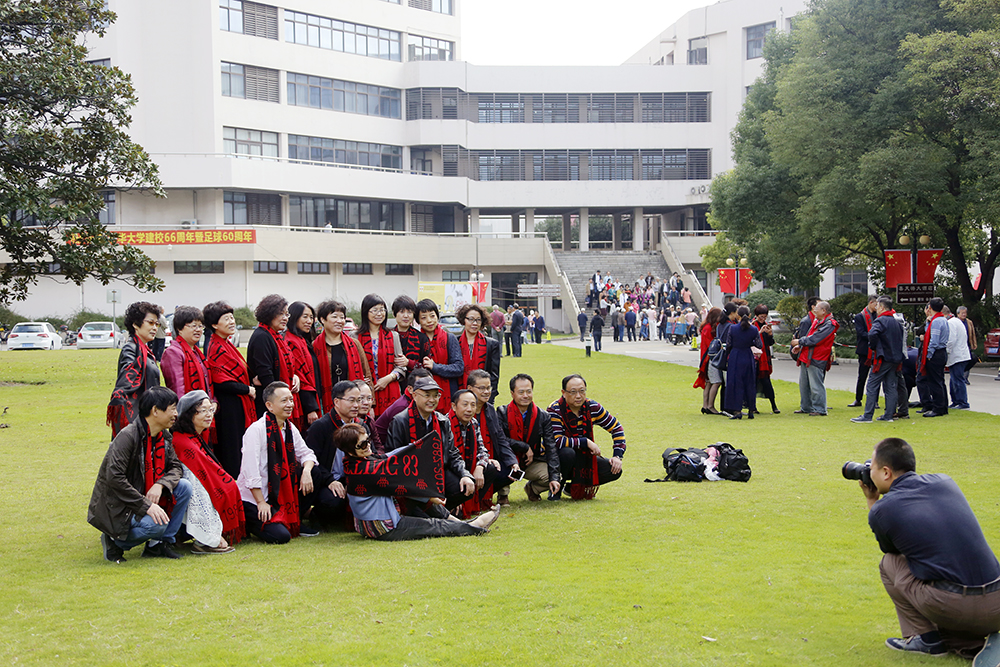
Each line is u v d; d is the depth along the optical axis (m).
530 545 6.16
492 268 52.56
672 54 56.88
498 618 4.63
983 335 23.28
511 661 4.08
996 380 17.88
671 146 51.75
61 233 19.80
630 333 37.81
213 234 42.66
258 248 43.06
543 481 7.74
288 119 45.25
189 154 42.03
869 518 4.34
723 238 40.47
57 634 4.46
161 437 5.97
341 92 47.53
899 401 12.77
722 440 10.97
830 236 22.77
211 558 5.96
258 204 45.12
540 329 38.31
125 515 5.76
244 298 44.22
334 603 4.90
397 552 6.02
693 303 46.53
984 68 18.47
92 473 9.17
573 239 64.75
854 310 27.39
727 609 4.75
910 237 23.59
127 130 41.91
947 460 9.19
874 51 20.80
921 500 4.14
